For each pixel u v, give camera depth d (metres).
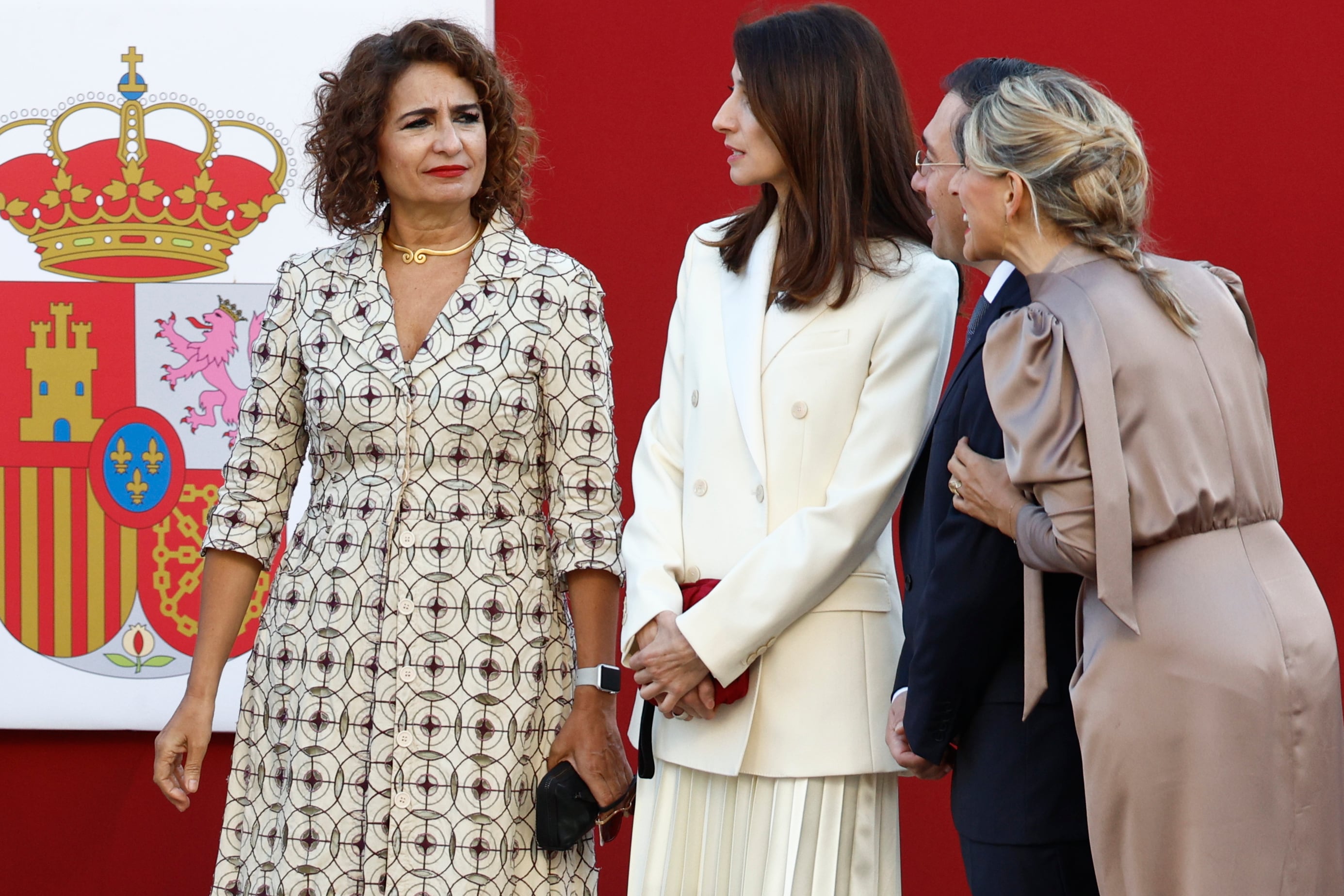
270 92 11.84
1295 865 6.37
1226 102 11.88
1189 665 6.38
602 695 8.29
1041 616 6.95
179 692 11.97
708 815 8.37
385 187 8.64
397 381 8.09
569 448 8.34
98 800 12.25
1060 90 7.02
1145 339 6.58
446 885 7.81
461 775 7.89
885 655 8.23
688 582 8.41
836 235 8.16
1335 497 11.90
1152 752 6.42
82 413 11.91
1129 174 6.92
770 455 8.18
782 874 7.93
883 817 8.24
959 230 7.61
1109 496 6.40
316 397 8.24
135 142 11.88
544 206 12.30
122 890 12.27
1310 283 11.88
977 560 7.17
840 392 8.16
